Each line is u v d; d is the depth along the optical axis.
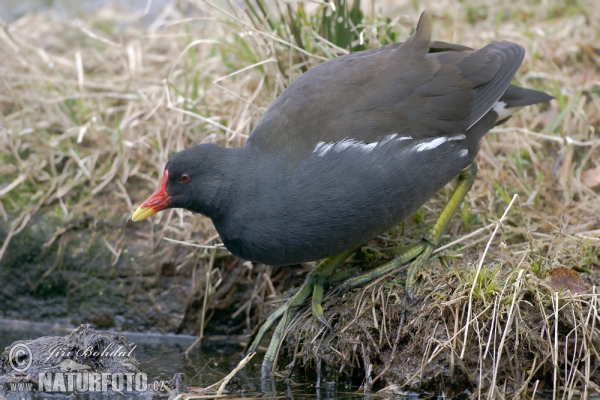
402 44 8.67
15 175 10.77
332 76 8.34
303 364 8.38
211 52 11.91
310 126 7.97
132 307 10.01
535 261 8.31
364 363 8.04
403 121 8.03
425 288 8.19
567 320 7.66
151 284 9.98
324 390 7.88
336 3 10.40
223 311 9.86
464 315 7.77
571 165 10.00
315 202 7.75
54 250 10.26
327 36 10.54
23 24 14.01
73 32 13.83
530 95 9.08
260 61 10.49
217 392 7.58
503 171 9.97
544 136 10.07
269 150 8.00
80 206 10.40
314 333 8.40
